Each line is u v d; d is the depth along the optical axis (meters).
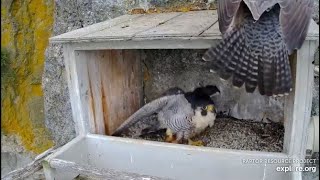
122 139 1.38
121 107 1.62
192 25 1.26
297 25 0.98
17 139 2.09
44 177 1.29
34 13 1.92
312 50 1.10
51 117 1.99
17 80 2.01
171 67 1.71
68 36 1.29
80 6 1.81
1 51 1.96
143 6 1.71
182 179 1.30
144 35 1.17
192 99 1.48
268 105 1.61
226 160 1.25
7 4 1.92
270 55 1.02
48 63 1.92
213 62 1.04
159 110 1.47
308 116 1.16
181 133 1.49
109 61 1.52
